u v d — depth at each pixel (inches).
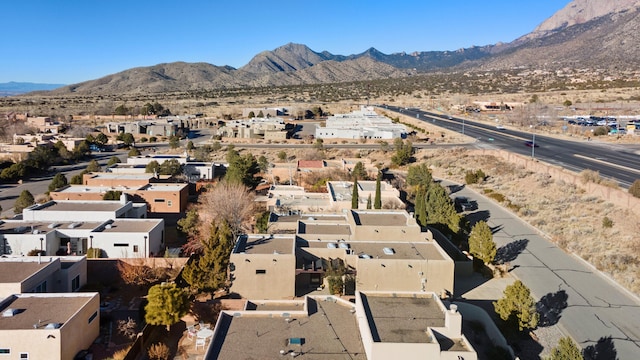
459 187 3321.9
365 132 5270.7
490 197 3014.3
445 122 6235.2
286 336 1116.5
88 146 4800.7
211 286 1567.4
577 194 2763.3
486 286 1772.9
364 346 1073.5
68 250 1868.8
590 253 2017.7
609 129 5103.3
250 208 2351.1
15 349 1125.1
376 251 1658.5
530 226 2448.3
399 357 992.2
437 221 2315.5
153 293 1366.9
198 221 2309.3
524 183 3181.6
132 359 1250.6
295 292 1576.0
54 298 1315.2
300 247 1654.8
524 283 1793.8
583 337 1428.4
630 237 2074.3
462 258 1962.4
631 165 3388.3
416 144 4849.9
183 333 1395.2
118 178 2906.0
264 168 3489.2
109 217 2084.2
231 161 3270.2
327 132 5374.0
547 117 6038.4
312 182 3117.6
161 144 5388.8
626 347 1376.7
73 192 2551.7
